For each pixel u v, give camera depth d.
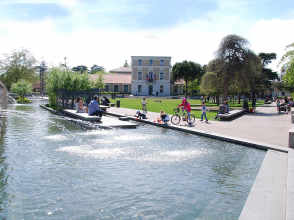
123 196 4.53
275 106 33.19
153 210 4.03
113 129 11.94
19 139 9.30
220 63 26.38
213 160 6.89
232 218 3.81
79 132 11.00
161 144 8.79
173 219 3.75
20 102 37.53
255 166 6.41
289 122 15.03
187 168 6.17
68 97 22.20
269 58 64.31
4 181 5.14
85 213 3.90
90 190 4.77
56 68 26.28
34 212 3.91
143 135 10.46
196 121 15.05
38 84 78.69
